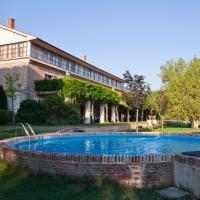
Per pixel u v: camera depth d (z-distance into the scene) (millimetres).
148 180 6707
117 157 6828
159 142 18125
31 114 27422
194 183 5945
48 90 32281
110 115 46656
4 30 35500
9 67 34312
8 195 5945
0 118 25781
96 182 6684
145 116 57844
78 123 28953
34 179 7043
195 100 35969
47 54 37406
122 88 66938
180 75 40062
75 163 7027
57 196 5879
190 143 17828
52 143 15953
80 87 32312
